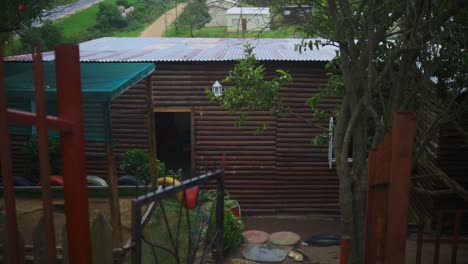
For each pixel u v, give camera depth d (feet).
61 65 6.05
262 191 35.68
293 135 34.76
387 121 13.64
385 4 13.66
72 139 6.17
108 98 16.78
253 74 20.08
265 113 34.45
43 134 5.65
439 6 13.34
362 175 13.46
